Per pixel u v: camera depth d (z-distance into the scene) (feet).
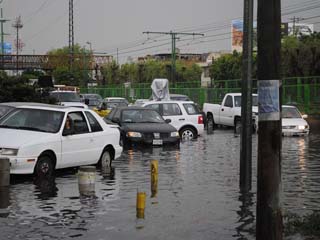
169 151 62.90
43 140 41.73
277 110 21.21
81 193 36.35
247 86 37.93
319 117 116.67
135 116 68.54
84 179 36.68
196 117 80.64
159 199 34.63
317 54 156.76
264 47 21.34
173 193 36.76
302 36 201.16
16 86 79.71
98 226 27.78
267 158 21.26
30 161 40.55
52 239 25.43
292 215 29.22
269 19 21.27
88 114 47.32
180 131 79.66
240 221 28.89
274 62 21.25
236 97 98.99
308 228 26.27
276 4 21.27
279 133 21.31
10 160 39.65
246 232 26.68
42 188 37.99
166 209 31.73
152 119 69.15
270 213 21.18
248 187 38.32
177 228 27.45
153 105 79.41
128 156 57.77
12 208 31.71
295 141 76.28
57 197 34.99
